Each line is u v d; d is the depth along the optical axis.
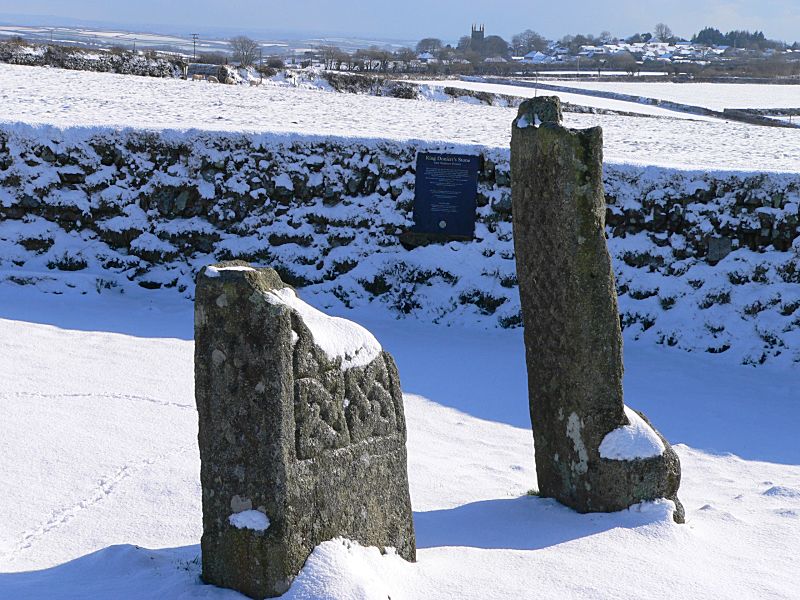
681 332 13.02
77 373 9.98
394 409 5.59
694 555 5.98
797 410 10.99
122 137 14.70
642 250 13.80
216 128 15.05
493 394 10.80
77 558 5.63
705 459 9.31
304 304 5.18
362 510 5.31
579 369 6.71
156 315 12.88
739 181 13.91
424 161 14.56
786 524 6.83
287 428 4.81
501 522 6.63
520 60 145.75
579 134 6.58
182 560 5.53
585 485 6.74
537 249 6.93
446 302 13.73
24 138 14.45
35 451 7.59
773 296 13.11
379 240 14.44
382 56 93.44
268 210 14.58
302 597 4.74
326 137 14.95
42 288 13.33
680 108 41.25
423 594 5.05
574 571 5.50
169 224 14.42
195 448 7.88
